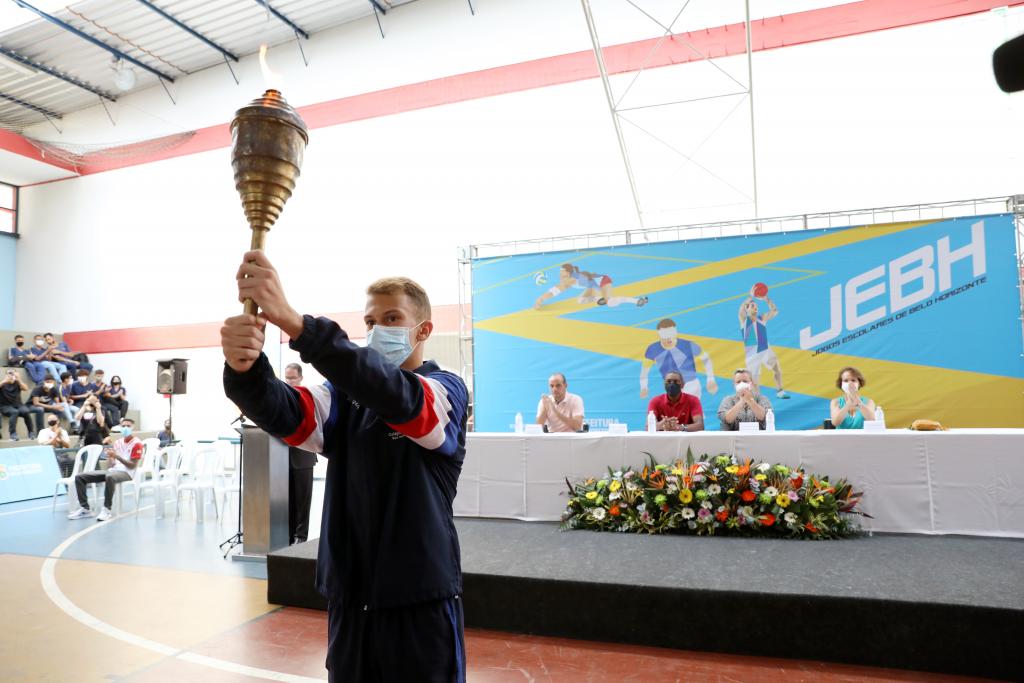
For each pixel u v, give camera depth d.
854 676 2.43
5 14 10.67
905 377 5.84
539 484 4.47
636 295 6.69
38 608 3.80
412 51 11.32
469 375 7.58
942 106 8.70
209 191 12.95
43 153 13.92
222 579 4.38
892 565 3.02
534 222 10.48
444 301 10.89
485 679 2.51
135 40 11.88
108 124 13.74
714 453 4.12
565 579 2.92
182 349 13.02
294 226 11.92
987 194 8.45
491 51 10.84
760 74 9.47
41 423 11.43
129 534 6.18
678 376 6.02
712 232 9.57
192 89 13.02
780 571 2.95
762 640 2.63
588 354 6.82
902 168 8.83
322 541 1.17
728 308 6.40
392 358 1.20
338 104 11.77
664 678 2.47
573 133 10.35
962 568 2.95
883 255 5.97
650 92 9.97
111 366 13.73
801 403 6.11
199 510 6.80
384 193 11.40
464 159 10.95
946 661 2.42
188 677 2.73
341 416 1.19
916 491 3.80
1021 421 5.53
